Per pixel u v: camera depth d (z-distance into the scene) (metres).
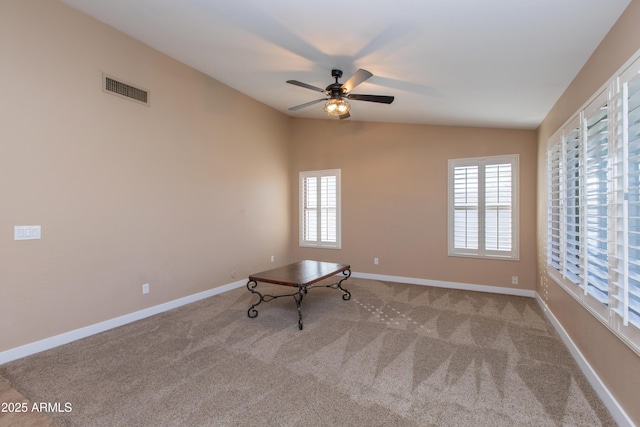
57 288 2.89
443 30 2.17
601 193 2.06
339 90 3.16
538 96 3.15
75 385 2.24
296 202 6.23
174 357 2.66
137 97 3.55
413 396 2.12
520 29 2.04
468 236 4.80
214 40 3.20
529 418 1.89
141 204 3.61
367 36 2.46
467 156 4.80
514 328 3.29
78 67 3.02
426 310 3.86
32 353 2.71
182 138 4.09
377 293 4.61
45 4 2.79
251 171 5.27
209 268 4.49
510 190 4.52
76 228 3.03
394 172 5.35
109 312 3.29
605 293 2.09
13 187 2.61
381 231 5.46
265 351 2.77
